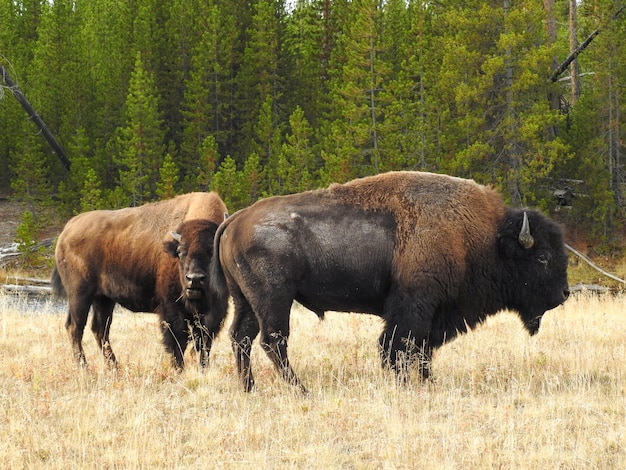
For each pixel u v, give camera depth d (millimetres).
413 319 28516
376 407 24984
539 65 97750
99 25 155375
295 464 20953
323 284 29016
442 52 108562
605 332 40188
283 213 29016
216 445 22547
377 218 29047
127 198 113750
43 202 121188
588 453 20812
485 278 29984
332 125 112500
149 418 24859
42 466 20938
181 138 136500
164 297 33906
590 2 106688
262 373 30547
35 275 103500
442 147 105688
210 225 32062
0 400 27297
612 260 102062
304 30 167750
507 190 100062
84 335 44219
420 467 20312
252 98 132250
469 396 27453
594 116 106625
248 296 28828
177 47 138250
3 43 135000
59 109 131875
